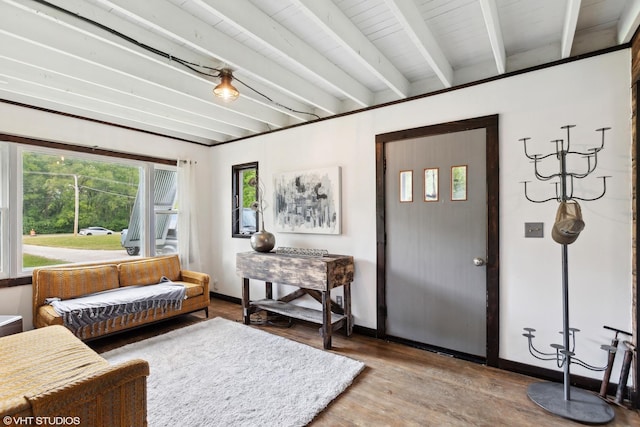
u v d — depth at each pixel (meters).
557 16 2.06
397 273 3.06
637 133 1.97
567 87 2.26
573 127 2.16
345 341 3.07
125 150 3.94
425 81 2.98
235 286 4.50
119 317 3.03
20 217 3.16
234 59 2.34
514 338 2.46
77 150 3.54
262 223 4.04
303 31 2.24
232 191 4.54
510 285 2.48
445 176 2.79
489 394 2.15
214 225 4.82
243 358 2.65
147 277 3.81
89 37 2.28
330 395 2.10
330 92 3.31
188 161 4.47
